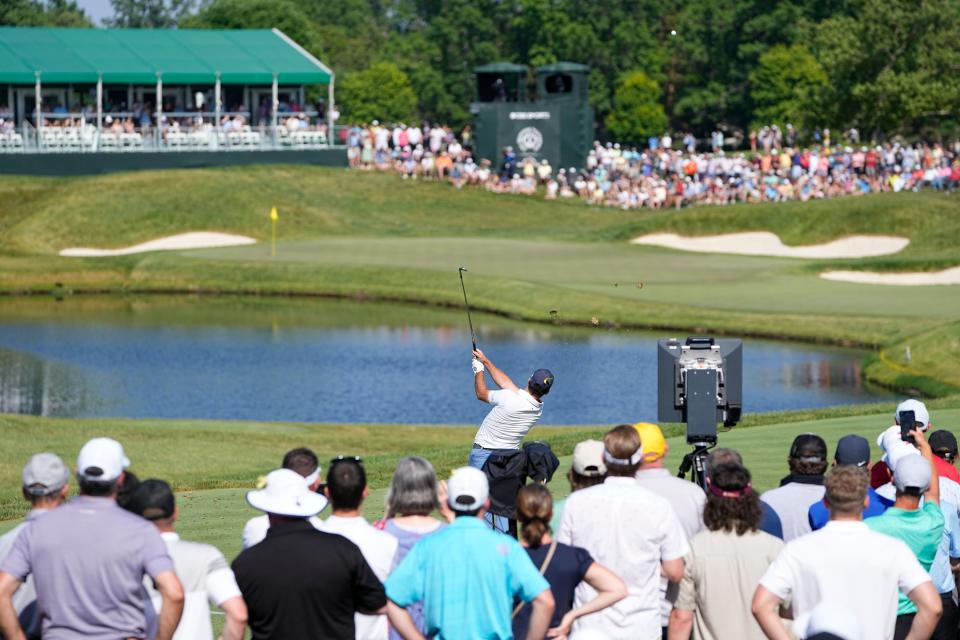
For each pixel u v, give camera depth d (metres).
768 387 72.00
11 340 89.12
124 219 137.50
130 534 16.02
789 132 189.25
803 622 13.55
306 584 15.84
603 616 17.53
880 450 40.06
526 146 159.25
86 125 151.25
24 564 16.02
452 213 146.12
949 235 121.75
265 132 158.75
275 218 129.38
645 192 149.00
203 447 51.53
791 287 103.06
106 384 73.56
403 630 16.39
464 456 45.81
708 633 17.33
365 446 53.59
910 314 89.69
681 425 51.28
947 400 54.00
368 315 101.56
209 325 96.56
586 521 17.69
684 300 97.69
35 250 131.62
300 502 16.23
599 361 79.88
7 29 159.12
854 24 188.25
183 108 164.88
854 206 127.94
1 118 152.88
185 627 16.67
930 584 16.08
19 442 51.47
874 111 182.62
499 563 16.14
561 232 136.75
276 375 76.38
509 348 84.94
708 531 17.39
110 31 163.25
